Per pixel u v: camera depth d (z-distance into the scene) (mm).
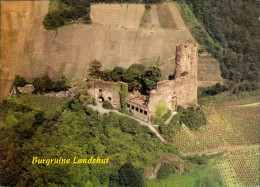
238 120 67312
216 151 56812
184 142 53969
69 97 60500
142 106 53875
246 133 63531
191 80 57812
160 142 52156
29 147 47125
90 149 47906
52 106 57375
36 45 80188
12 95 61000
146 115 53875
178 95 56781
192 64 57688
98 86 56625
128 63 80250
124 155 48000
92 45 84812
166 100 54656
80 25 90188
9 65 73062
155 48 88250
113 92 55750
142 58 83250
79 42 84438
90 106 56406
